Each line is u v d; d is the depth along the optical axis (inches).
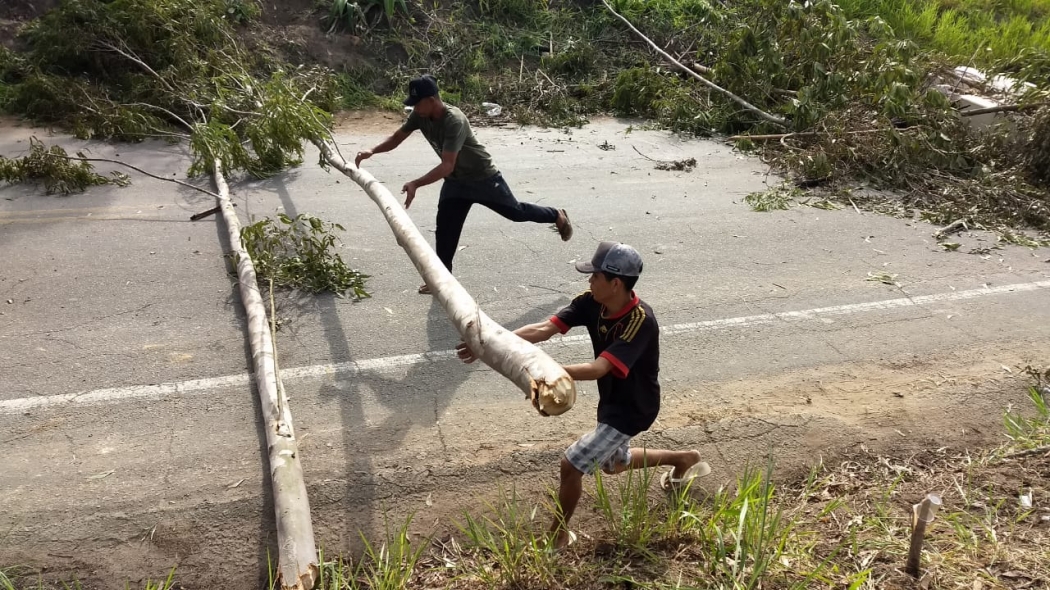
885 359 206.5
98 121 379.6
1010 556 135.3
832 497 153.4
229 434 167.6
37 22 442.9
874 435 172.9
